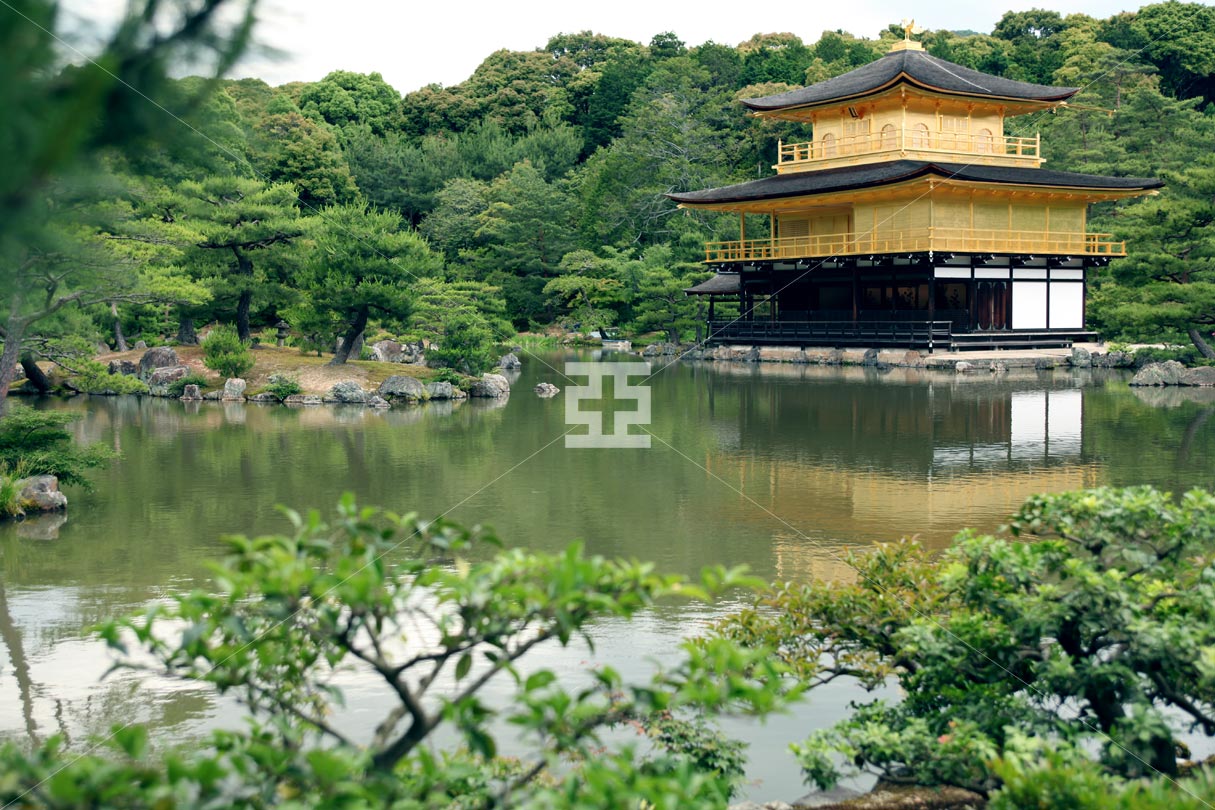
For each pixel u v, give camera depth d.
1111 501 6.58
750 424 29.25
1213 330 44.84
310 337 42.03
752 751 8.21
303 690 6.02
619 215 74.00
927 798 7.16
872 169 49.81
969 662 7.10
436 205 79.19
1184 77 77.69
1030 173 49.50
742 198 51.66
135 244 19.25
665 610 11.69
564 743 3.91
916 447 24.50
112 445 25.95
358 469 22.27
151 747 8.06
